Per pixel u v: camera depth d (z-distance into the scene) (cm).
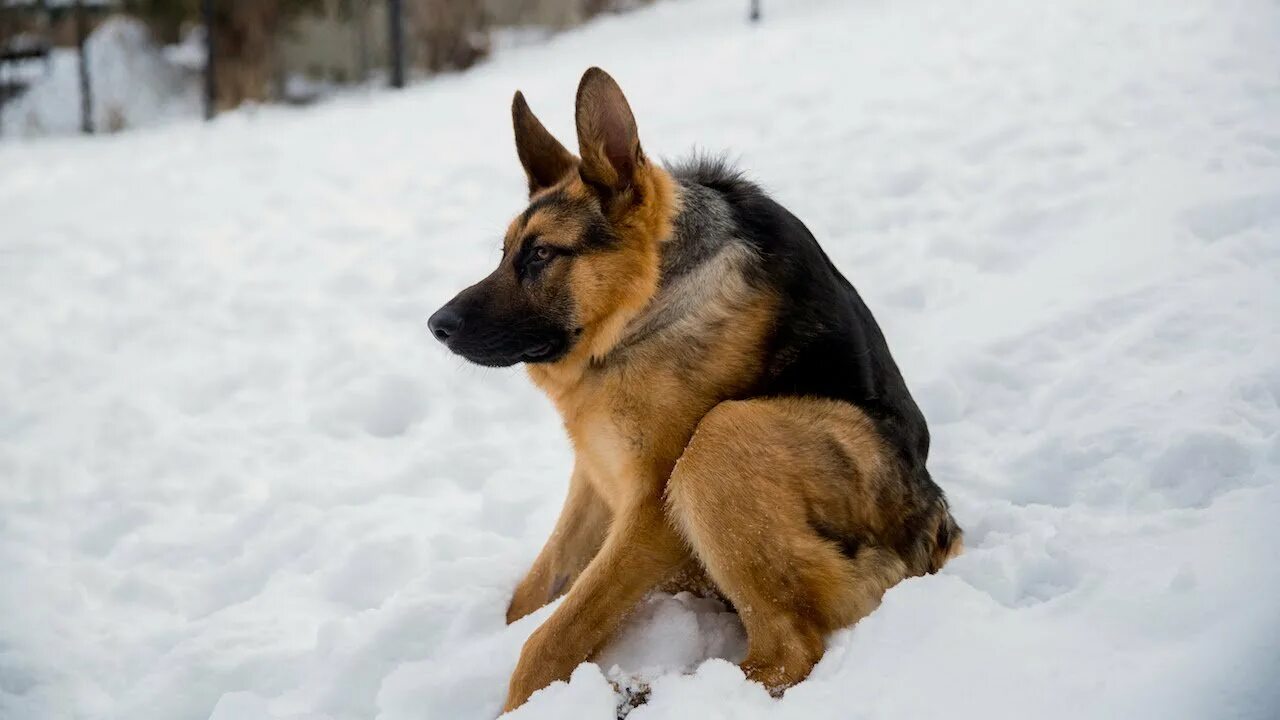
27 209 988
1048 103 815
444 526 439
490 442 514
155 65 2217
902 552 326
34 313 718
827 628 309
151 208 944
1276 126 674
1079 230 602
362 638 348
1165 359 453
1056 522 365
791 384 329
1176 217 568
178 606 410
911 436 342
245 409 573
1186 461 375
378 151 1059
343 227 827
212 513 479
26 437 555
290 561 425
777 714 277
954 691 268
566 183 350
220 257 795
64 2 2242
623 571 318
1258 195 560
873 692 276
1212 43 870
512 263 343
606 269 332
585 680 294
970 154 749
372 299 689
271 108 1825
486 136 1058
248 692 329
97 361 639
